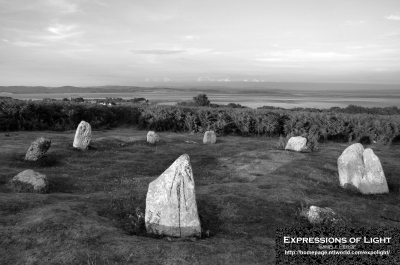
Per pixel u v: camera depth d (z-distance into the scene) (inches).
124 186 440.8
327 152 723.4
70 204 337.1
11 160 521.7
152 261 235.1
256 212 350.3
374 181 446.0
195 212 292.2
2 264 222.5
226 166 585.6
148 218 294.5
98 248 247.3
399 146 925.8
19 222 284.0
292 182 468.8
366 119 1002.7
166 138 873.5
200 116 1079.6
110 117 1123.3
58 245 248.1
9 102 937.5
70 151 614.5
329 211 331.6
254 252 260.7
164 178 299.3
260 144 839.1
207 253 252.7
